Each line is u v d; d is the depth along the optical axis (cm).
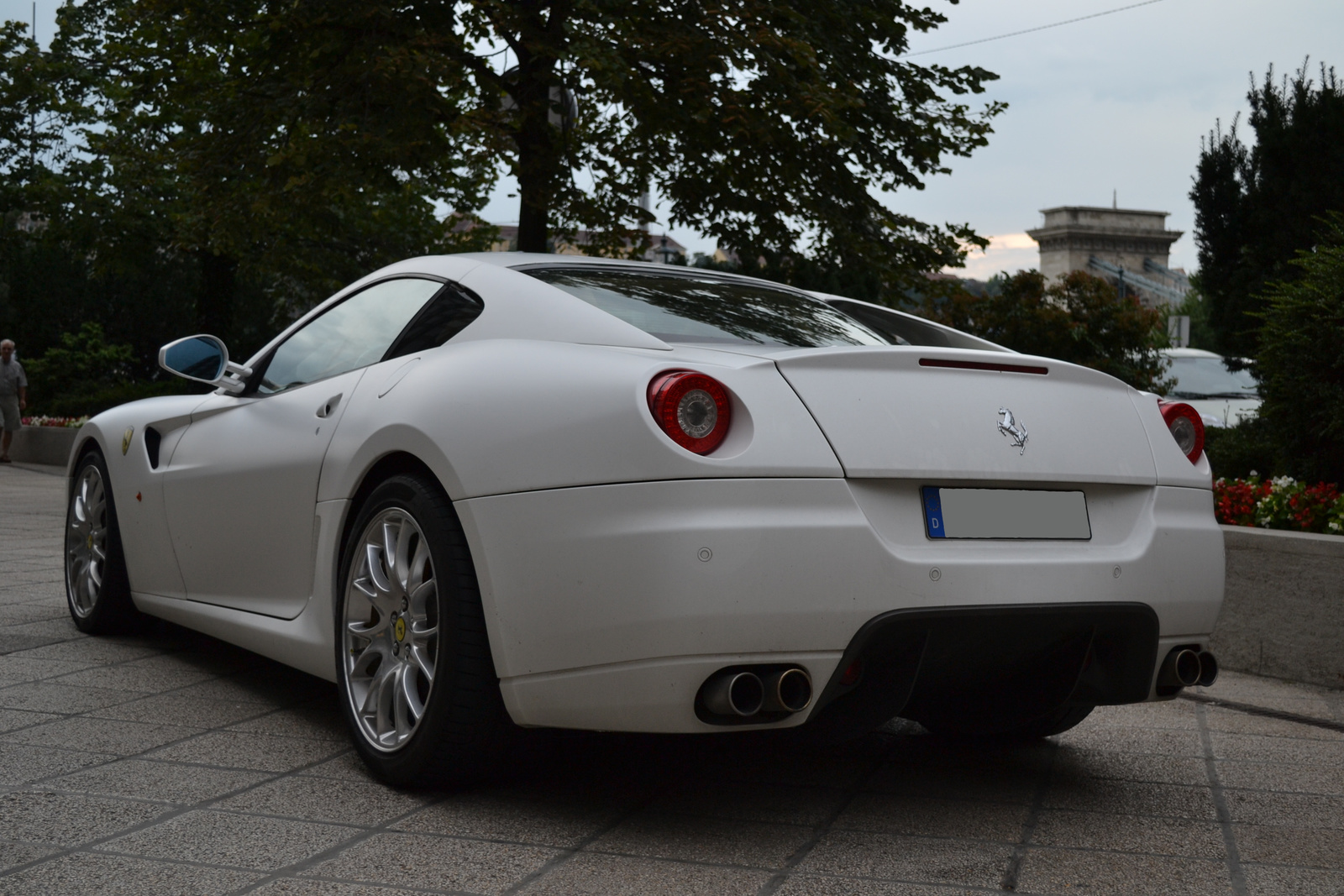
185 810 261
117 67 1956
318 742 322
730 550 229
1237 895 229
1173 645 285
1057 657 293
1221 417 1377
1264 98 996
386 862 232
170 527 408
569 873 228
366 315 353
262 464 350
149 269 2745
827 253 1389
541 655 247
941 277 1462
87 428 471
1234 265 1034
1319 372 596
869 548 240
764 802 281
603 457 241
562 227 1382
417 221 2175
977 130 1329
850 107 1169
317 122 1124
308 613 327
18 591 566
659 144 1297
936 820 272
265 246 1717
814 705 241
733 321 302
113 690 376
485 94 1214
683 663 230
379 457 293
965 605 248
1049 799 293
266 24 1155
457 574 261
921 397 260
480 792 279
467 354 288
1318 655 459
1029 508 266
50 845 236
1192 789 307
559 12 1152
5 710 348
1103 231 7712
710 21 1138
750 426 238
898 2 1304
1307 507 516
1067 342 1576
